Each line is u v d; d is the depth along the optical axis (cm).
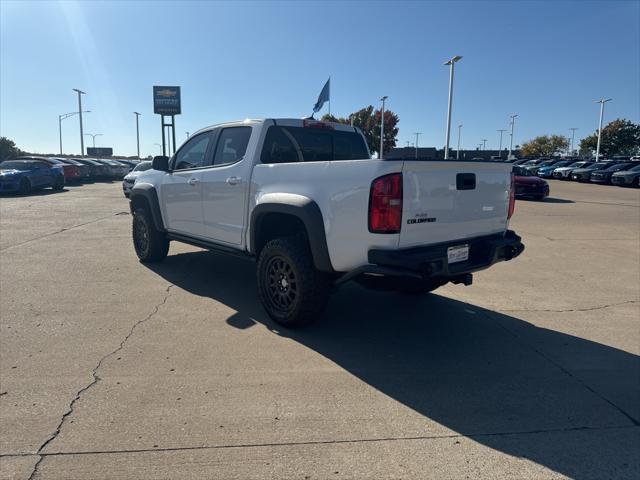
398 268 350
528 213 1546
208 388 327
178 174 595
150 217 668
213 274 642
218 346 400
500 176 429
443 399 320
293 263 412
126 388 324
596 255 841
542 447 267
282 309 439
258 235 462
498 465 250
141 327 440
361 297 558
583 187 3011
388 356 389
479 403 316
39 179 2133
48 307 494
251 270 667
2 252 780
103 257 746
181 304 510
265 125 490
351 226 365
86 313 476
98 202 1700
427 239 373
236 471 241
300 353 391
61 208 1488
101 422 282
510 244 425
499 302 548
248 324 454
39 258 735
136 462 246
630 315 507
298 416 294
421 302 542
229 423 284
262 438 270
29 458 248
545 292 593
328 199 382
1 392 316
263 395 319
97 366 357
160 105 4009
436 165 365
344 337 429
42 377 339
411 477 240
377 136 5403
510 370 368
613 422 295
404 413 301
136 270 660
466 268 390
